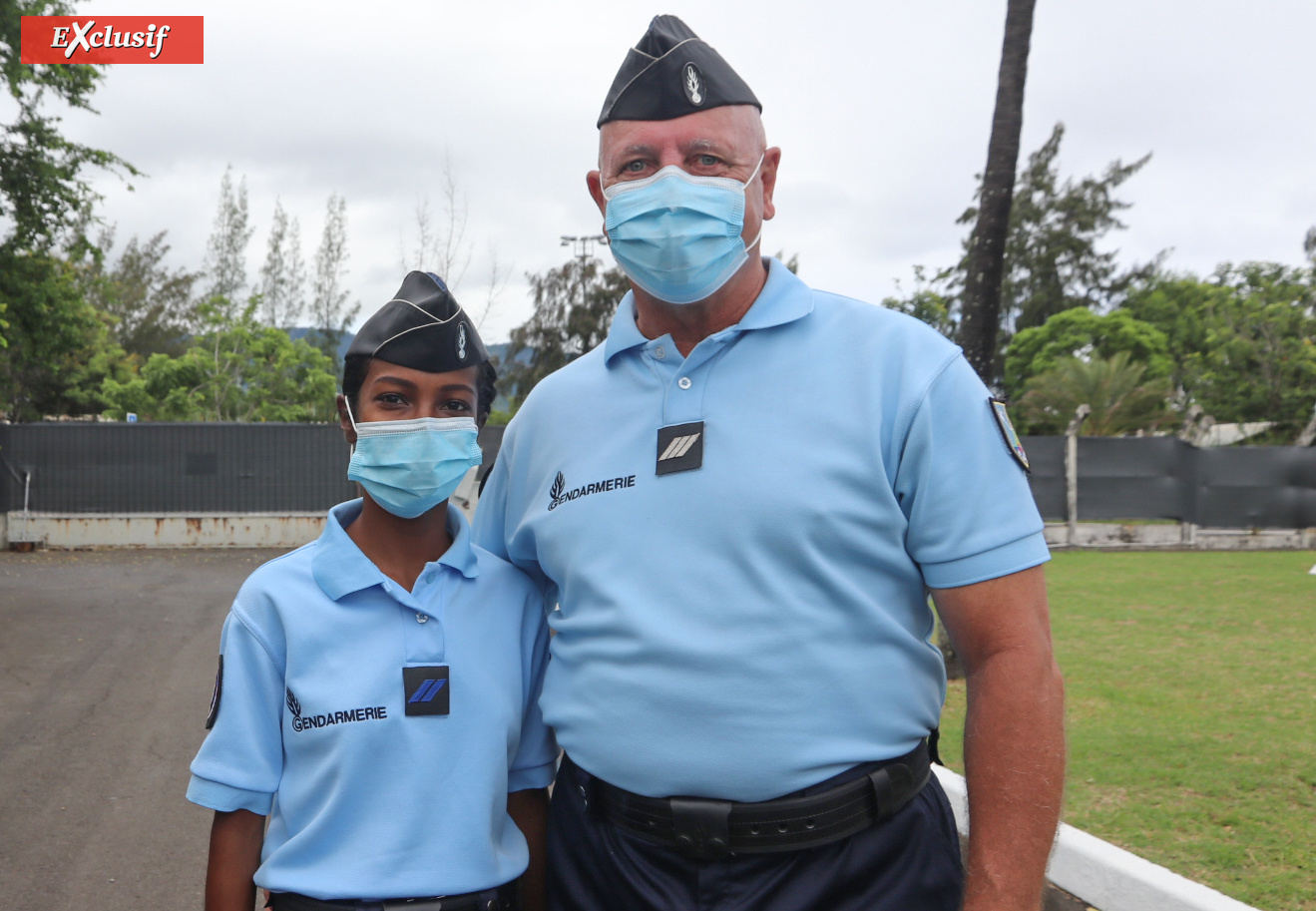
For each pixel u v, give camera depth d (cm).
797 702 146
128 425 1461
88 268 3778
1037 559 148
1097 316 3341
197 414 2497
